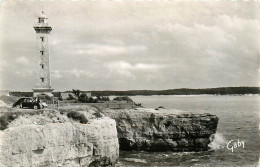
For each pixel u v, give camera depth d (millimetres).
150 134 52000
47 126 35531
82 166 38469
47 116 38281
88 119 41469
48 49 62406
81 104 55250
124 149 52750
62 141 36312
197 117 53219
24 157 32844
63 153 36281
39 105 43750
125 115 53156
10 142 32031
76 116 39969
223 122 81938
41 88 61688
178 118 52906
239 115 97438
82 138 38250
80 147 38062
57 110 41781
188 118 53094
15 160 32188
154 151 52000
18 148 32438
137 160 45594
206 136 53062
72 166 37406
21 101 44062
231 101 183625
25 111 38375
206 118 53094
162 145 51875
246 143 56156
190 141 52406
